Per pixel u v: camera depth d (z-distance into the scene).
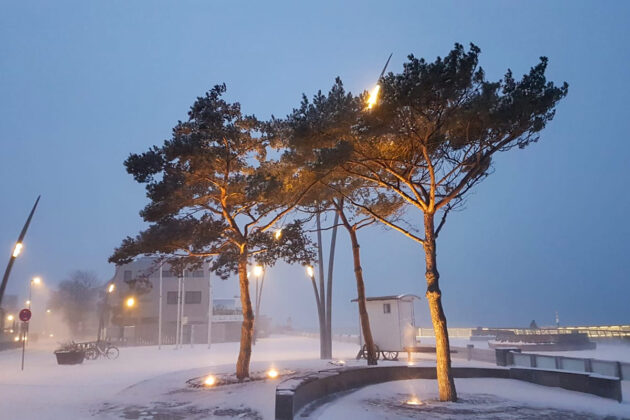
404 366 16.72
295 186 15.76
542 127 12.48
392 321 23.11
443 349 12.79
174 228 16.72
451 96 11.84
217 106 15.92
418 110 11.91
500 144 12.96
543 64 12.28
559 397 13.11
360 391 14.21
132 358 33.03
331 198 17.77
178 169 16.06
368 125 12.34
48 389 16.88
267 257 18.56
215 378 16.56
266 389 13.57
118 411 12.30
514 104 11.66
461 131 12.80
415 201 13.77
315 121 12.92
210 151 15.34
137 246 16.97
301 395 11.20
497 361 19.45
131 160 15.86
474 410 11.41
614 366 14.68
